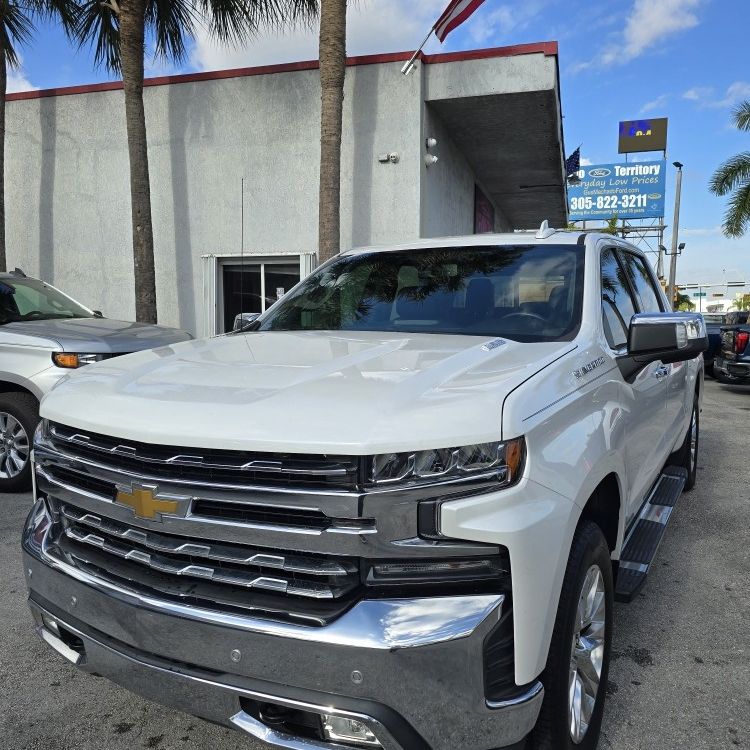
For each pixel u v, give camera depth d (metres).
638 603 3.78
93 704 2.80
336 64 9.01
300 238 10.82
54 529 2.45
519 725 1.86
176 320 11.48
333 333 3.20
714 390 14.26
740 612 3.67
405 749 1.78
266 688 1.86
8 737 2.58
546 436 2.06
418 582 1.84
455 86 10.07
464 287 3.39
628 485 2.96
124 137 11.38
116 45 11.09
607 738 2.58
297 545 1.87
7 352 5.43
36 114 11.73
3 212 10.88
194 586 2.02
